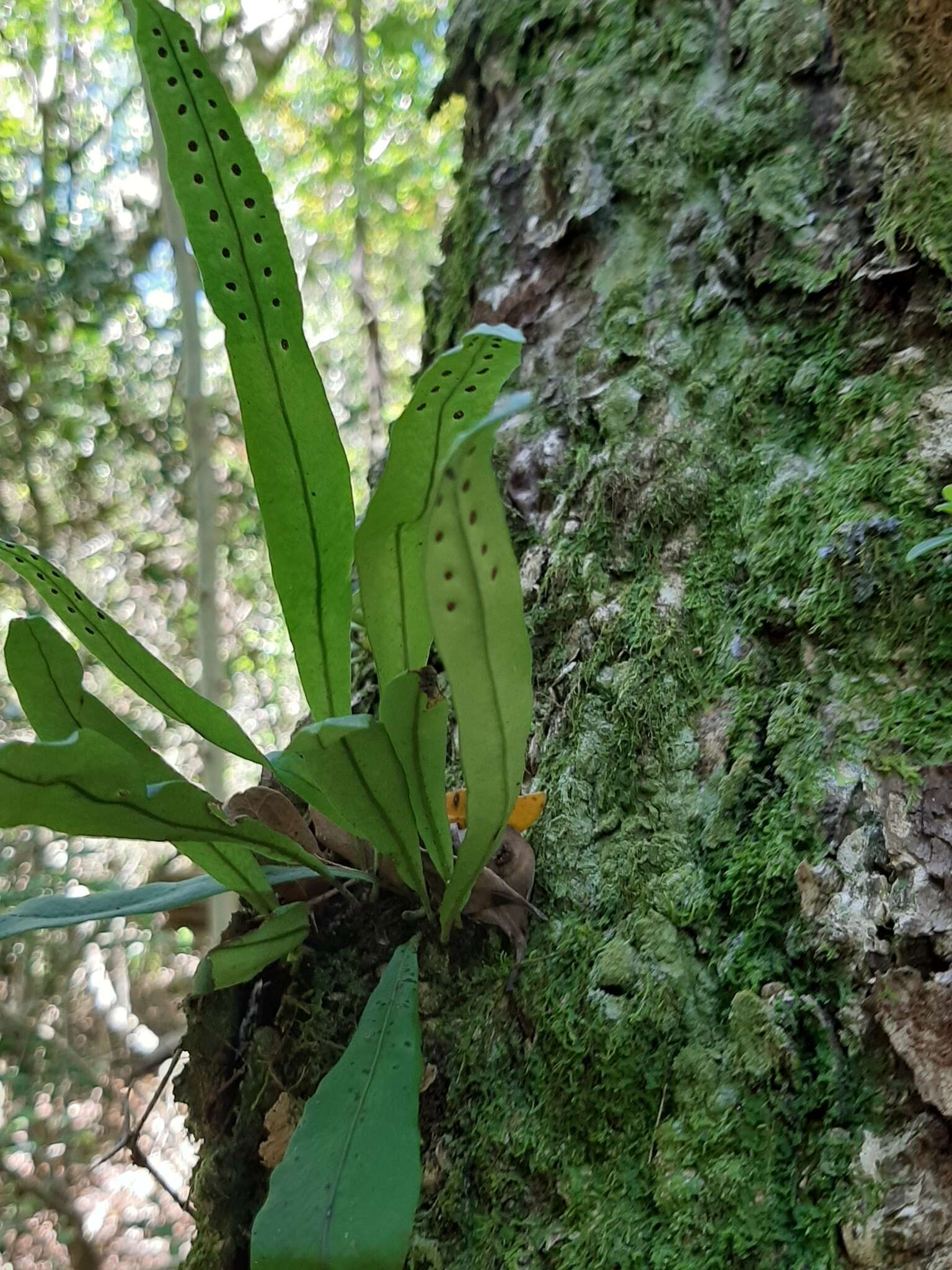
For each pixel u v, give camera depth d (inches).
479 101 23.4
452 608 11.0
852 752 12.8
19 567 13.9
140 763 14.0
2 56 57.1
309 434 13.4
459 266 21.9
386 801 12.9
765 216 16.6
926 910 11.5
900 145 15.3
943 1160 10.6
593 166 19.4
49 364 60.1
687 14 19.1
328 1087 12.2
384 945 15.3
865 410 14.7
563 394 18.5
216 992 16.5
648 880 13.7
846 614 13.6
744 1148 11.5
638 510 16.4
